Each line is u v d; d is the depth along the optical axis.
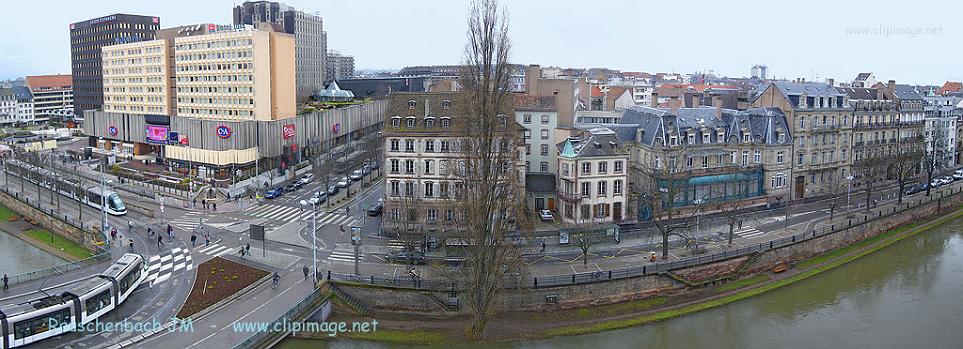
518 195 100.81
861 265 104.12
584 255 92.25
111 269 79.56
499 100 78.75
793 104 133.12
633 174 125.94
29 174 152.00
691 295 89.56
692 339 77.75
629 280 87.19
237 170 155.88
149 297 79.69
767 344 76.50
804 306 87.62
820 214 122.81
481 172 77.94
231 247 100.38
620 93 190.00
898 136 153.75
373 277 84.19
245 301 78.62
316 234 108.12
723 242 104.44
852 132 141.75
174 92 187.25
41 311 67.38
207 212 123.88
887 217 121.38
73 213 122.94
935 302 88.94
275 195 135.25
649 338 77.94
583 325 80.56
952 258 107.94
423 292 81.88
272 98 169.12
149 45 187.88
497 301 82.56
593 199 110.56
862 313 85.25
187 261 93.38
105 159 175.38
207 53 170.38
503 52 78.06
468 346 74.94
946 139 178.50
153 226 113.38
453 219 100.56
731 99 162.25
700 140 124.12
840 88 148.12
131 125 184.00
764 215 121.25
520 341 76.38
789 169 132.38
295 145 170.75
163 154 175.12
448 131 104.62
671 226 99.94
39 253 109.56
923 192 145.38
